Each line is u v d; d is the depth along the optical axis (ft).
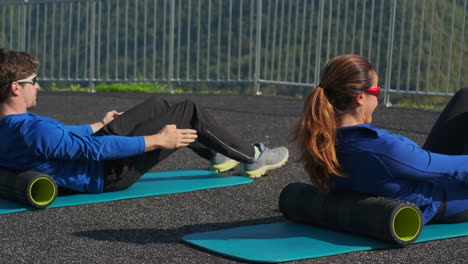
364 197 9.25
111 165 12.47
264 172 14.49
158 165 16.30
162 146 11.96
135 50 39.88
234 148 13.48
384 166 8.87
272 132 21.70
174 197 12.58
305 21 33.88
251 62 34.91
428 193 9.55
